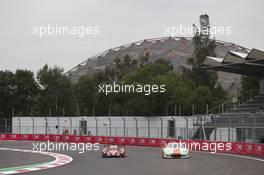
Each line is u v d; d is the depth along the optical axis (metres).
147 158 34.19
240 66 57.75
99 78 100.25
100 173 22.34
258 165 26.95
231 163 28.61
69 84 102.38
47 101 99.50
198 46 109.44
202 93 83.94
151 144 54.47
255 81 89.62
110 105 89.75
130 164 28.28
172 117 63.91
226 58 55.59
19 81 101.19
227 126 51.06
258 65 54.47
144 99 73.50
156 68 80.00
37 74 104.06
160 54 134.12
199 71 101.25
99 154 39.72
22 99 100.94
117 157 35.50
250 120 48.03
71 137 65.31
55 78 102.44
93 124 72.88
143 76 78.31
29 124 79.19
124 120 65.88
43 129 78.06
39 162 30.70
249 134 50.88
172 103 72.69
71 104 100.25
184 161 30.62
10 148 49.88
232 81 125.38
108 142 60.06
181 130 60.28
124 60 119.00
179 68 122.88
